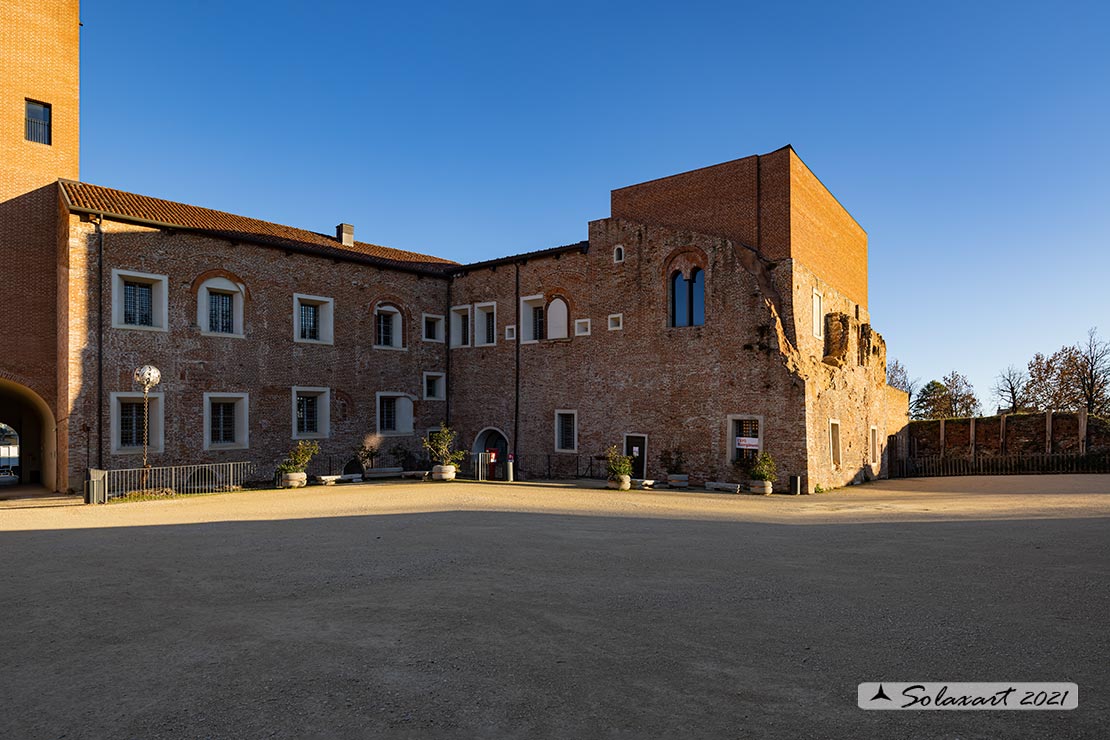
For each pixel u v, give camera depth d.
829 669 6.16
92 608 8.34
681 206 30.91
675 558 11.39
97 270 24.88
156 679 6.03
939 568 10.41
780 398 25.59
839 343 30.67
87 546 12.74
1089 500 21.52
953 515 17.83
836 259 33.81
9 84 26.19
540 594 8.88
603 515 17.78
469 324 35.81
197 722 5.18
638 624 7.54
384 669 6.20
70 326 24.17
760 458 25.12
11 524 15.97
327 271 31.69
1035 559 10.99
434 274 35.75
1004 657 6.41
